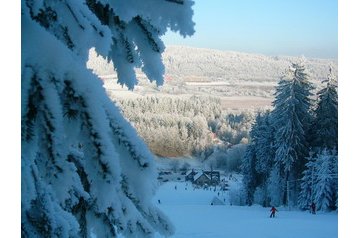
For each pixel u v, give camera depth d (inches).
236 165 2249.0
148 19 93.0
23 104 60.7
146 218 85.0
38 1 69.2
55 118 61.9
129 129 75.1
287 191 1338.6
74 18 73.9
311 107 1397.6
